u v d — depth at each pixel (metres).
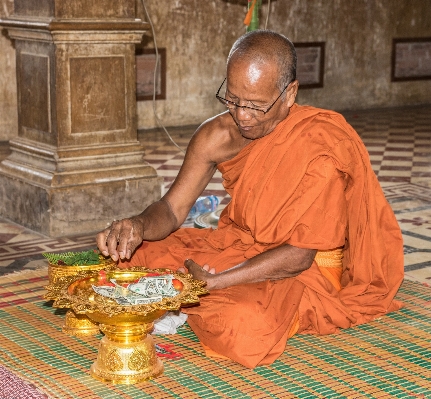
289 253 3.10
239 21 11.45
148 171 5.77
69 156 5.45
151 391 2.81
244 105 3.06
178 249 3.49
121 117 5.66
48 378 2.91
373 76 13.27
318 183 3.07
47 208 5.35
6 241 5.26
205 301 3.10
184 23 10.89
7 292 3.97
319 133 3.14
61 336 3.36
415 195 6.74
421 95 14.02
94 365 2.96
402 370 3.01
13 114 9.56
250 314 3.02
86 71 5.45
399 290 4.02
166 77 10.90
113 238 3.20
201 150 3.53
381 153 9.02
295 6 12.03
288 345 3.26
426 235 5.38
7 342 3.27
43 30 5.30
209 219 5.26
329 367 3.04
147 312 2.69
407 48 13.60
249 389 2.83
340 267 3.48
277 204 3.11
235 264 3.34
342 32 12.66
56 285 2.94
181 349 3.23
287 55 3.07
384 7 13.09
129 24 5.52
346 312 3.32
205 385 2.87
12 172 5.73
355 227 3.37
